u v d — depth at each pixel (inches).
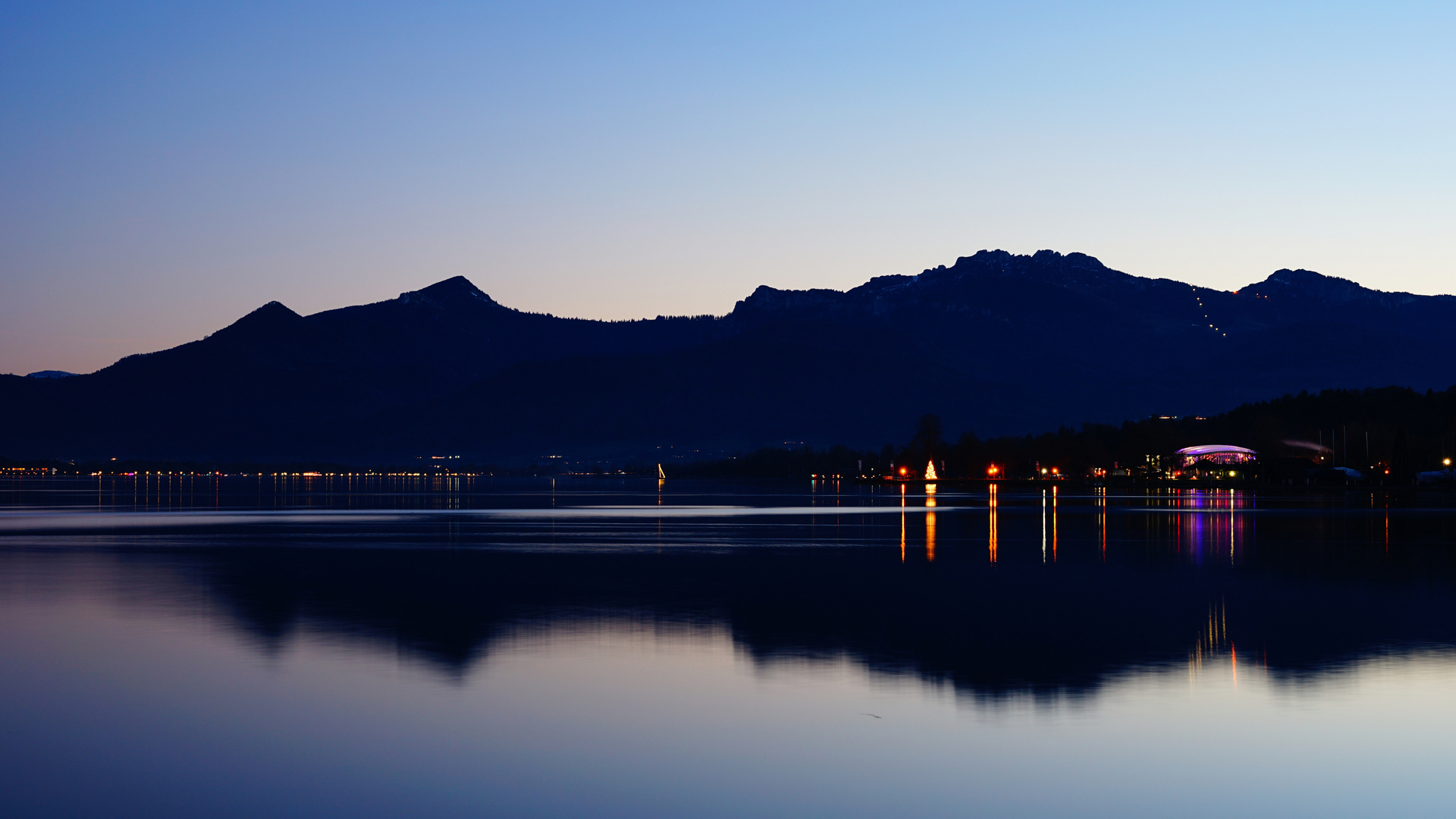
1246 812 802.8
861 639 1456.7
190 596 1903.3
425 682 1187.3
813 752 939.3
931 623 1603.1
